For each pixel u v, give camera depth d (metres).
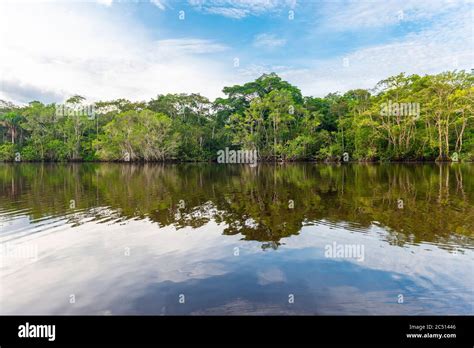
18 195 21.30
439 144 51.06
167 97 90.69
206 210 15.94
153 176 36.50
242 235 11.39
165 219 14.10
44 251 9.91
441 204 15.61
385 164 52.06
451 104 50.38
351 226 12.16
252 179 31.20
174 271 8.23
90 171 46.50
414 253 9.10
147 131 70.75
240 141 69.50
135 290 7.22
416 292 6.91
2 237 11.49
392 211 14.43
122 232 12.00
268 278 7.71
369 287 7.16
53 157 87.44
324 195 19.70
